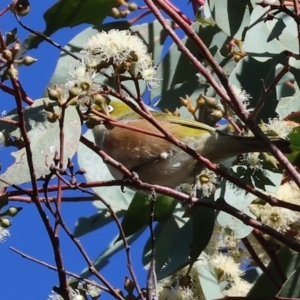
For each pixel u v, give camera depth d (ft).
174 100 18.03
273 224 14.73
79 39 17.84
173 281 15.46
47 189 11.73
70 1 17.88
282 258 15.29
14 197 13.19
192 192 15.06
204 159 12.83
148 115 12.56
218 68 12.44
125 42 12.22
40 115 12.76
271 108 16.05
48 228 11.00
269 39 15.48
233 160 15.80
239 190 14.56
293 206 12.80
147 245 17.38
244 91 14.85
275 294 14.66
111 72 12.99
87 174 17.04
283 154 13.08
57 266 10.99
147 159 15.52
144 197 16.33
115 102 16.49
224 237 16.48
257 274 17.51
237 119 15.90
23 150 12.21
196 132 15.06
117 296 11.76
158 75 18.15
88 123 12.48
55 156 11.44
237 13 16.25
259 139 12.37
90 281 12.18
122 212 18.94
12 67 10.80
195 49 18.34
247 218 12.79
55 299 12.18
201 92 18.06
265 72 16.55
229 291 15.57
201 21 17.99
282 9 13.48
